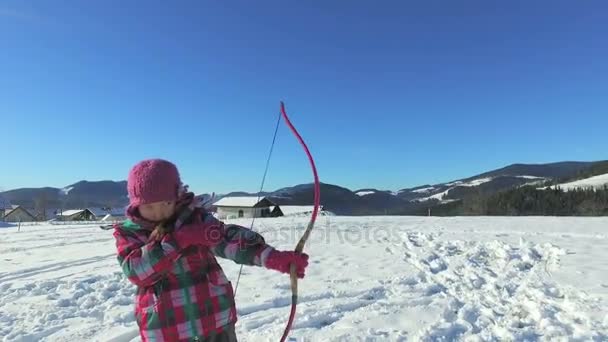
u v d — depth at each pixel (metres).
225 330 2.34
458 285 7.25
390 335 4.91
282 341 2.67
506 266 8.54
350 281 7.66
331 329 5.17
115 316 6.04
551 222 16.38
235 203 53.06
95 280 8.59
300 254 2.37
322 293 6.82
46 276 9.40
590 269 7.60
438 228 15.08
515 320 5.36
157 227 2.16
